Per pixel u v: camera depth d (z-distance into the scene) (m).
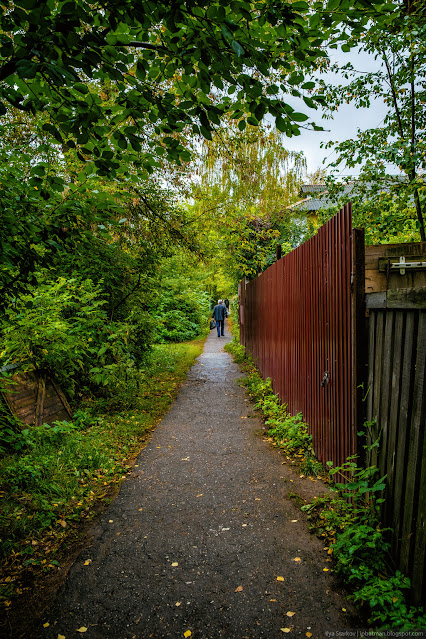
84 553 2.71
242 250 12.19
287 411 5.70
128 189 5.54
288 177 9.50
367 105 5.23
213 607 2.17
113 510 3.30
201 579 2.40
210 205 7.54
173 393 7.65
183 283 18.39
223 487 3.65
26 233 2.55
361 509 2.61
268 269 7.50
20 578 2.45
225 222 8.22
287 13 1.75
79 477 3.80
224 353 13.76
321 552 2.59
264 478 3.79
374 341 2.70
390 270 3.08
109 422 5.46
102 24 1.87
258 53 1.80
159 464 4.26
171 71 2.15
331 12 1.97
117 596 2.28
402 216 5.14
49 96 1.98
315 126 2.04
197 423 5.75
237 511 3.20
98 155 2.19
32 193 2.62
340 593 2.21
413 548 2.09
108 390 6.46
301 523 2.96
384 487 2.36
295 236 14.51
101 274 6.70
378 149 5.04
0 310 2.86
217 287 27.61
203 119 2.08
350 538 2.45
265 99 1.94
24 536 2.84
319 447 4.00
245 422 5.71
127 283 7.33
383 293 2.49
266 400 6.38
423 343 2.05
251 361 10.60
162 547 2.75
